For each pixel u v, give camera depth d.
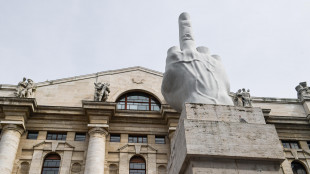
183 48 9.45
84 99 30.56
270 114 32.66
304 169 29.17
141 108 31.27
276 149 6.74
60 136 28.09
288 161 29.03
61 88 30.97
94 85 31.61
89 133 27.09
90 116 27.77
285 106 33.47
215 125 6.89
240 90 31.58
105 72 32.56
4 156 24.53
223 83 8.78
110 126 28.95
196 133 6.73
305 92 34.19
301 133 31.27
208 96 8.16
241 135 6.83
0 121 27.14
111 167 26.80
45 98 30.08
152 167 26.97
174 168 7.67
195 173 6.30
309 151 29.92
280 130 31.20
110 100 30.67
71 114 28.70
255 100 33.25
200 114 7.23
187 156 6.50
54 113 28.58
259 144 6.75
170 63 9.01
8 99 27.11
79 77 31.80
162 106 29.12
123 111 29.23
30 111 27.89
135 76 32.91
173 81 8.86
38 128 27.94
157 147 28.23
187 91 8.43
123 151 27.55
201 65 8.77
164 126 29.61
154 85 32.59
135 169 26.91
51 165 26.25
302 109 33.47
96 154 25.50
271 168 6.61
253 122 7.30
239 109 7.45
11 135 25.80
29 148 26.62
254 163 6.61
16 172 25.34
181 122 7.16
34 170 25.44
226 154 6.52
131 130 28.98
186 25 10.00
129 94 32.12
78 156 26.80
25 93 28.89
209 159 6.53
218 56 9.44
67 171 25.84
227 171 6.42
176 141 7.56
